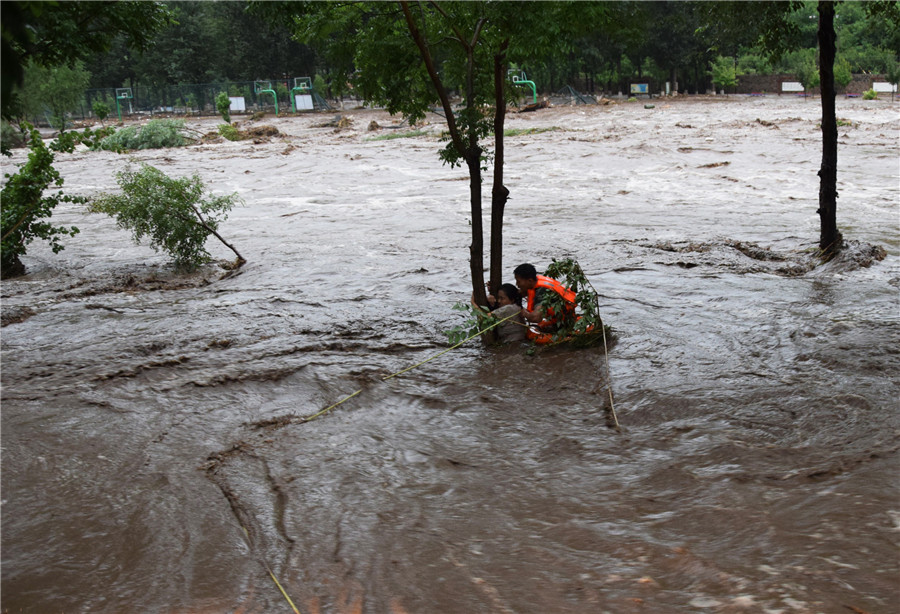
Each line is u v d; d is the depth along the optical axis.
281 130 56.62
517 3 7.11
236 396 6.71
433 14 8.09
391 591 3.72
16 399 6.75
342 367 7.34
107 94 78.56
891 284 9.76
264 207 20.36
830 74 10.77
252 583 3.88
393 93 8.62
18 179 12.60
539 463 5.18
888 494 4.31
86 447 5.70
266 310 9.73
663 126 40.50
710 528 4.12
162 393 6.80
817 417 5.55
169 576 3.97
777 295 9.44
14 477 5.22
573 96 67.56
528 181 23.73
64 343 8.55
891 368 6.44
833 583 3.51
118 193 23.95
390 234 15.52
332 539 4.27
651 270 11.20
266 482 5.05
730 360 7.03
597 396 6.36
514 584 3.72
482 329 7.76
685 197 19.53
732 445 5.18
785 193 19.50
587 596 3.57
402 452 5.45
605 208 18.16
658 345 7.57
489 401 6.39
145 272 12.80
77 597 3.82
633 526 4.23
